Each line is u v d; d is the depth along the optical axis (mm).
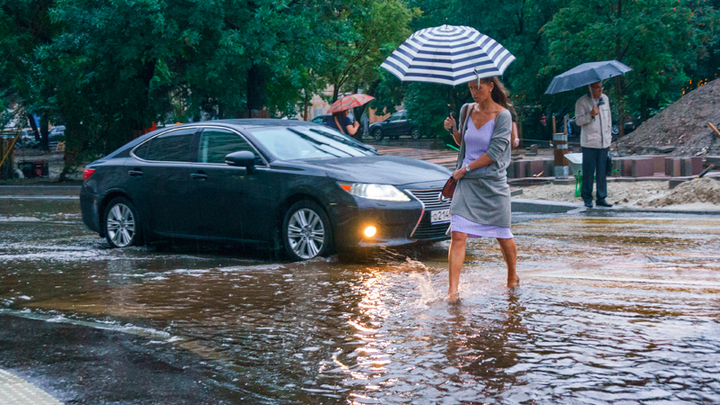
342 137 8125
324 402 2938
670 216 9250
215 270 6336
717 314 4180
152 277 6082
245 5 19844
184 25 19328
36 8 23344
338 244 6598
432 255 6961
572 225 8820
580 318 4164
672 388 2982
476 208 4793
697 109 22953
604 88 30328
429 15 43062
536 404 2842
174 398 3014
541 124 37906
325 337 3947
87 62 21656
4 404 2980
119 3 18250
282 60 20141
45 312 4801
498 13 36906
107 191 8414
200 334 4090
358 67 40312
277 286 5484
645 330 3875
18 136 24688
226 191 7344
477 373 3240
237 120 8000
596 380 3104
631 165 14195
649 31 27719
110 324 4391
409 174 6859
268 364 3480
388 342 3791
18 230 10523
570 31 32281
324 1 21578
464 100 39969
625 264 5938
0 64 22859
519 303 4590
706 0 33625
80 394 3090
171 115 22797
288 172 6945
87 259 7383
